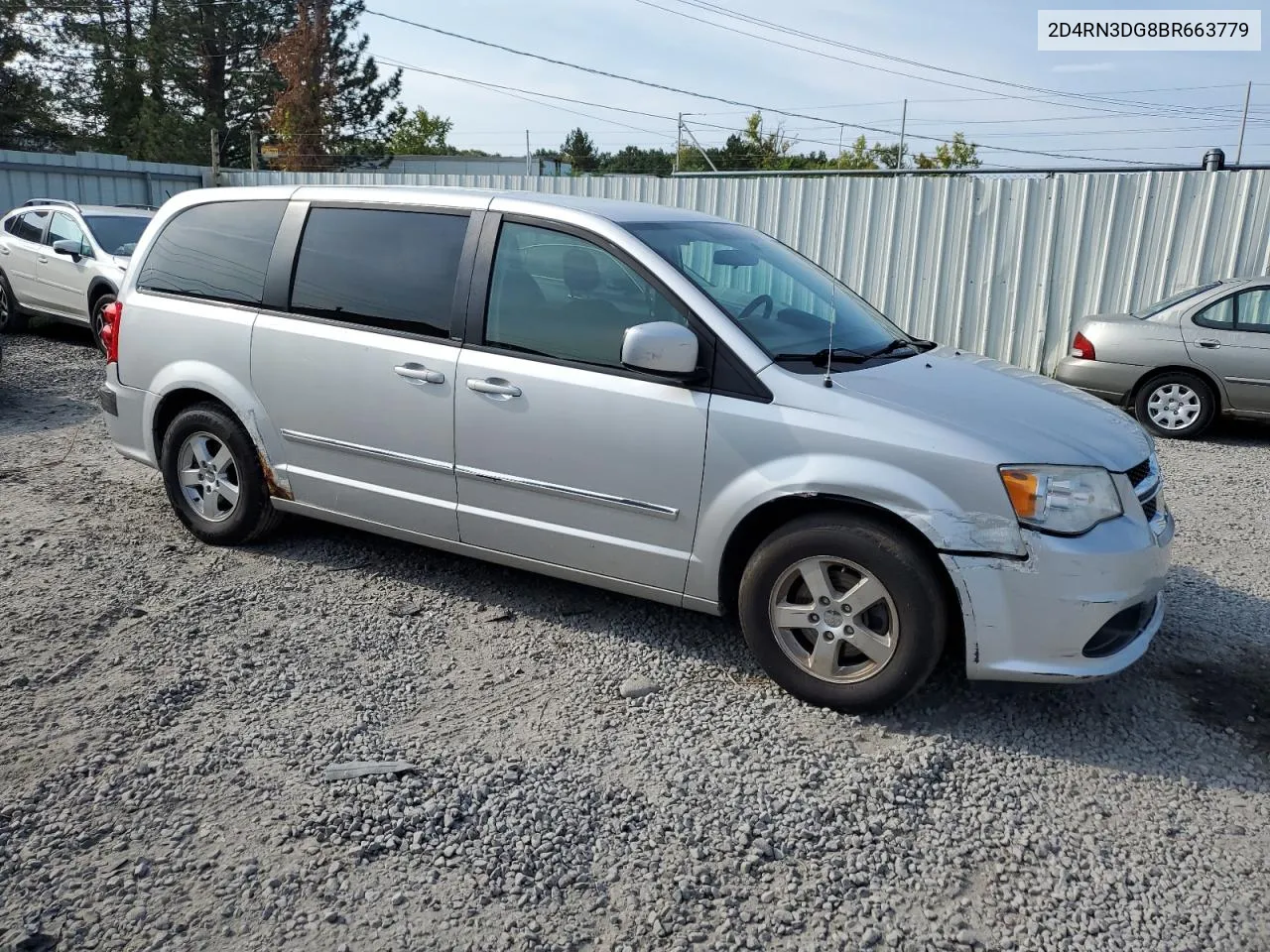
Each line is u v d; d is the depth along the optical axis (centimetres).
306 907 266
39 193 1638
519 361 414
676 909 269
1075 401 406
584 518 409
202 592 467
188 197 529
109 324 545
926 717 373
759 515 379
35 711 357
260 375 485
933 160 3838
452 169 4216
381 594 471
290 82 3316
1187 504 676
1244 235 1025
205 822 299
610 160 6894
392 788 317
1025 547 337
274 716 360
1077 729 368
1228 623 467
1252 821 317
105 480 645
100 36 3334
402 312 447
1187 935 265
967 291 1143
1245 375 863
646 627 444
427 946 254
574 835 298
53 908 262
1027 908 274
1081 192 1076
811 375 373
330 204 476
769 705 378
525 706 373
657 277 392
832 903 274
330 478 475
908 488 344
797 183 1198
